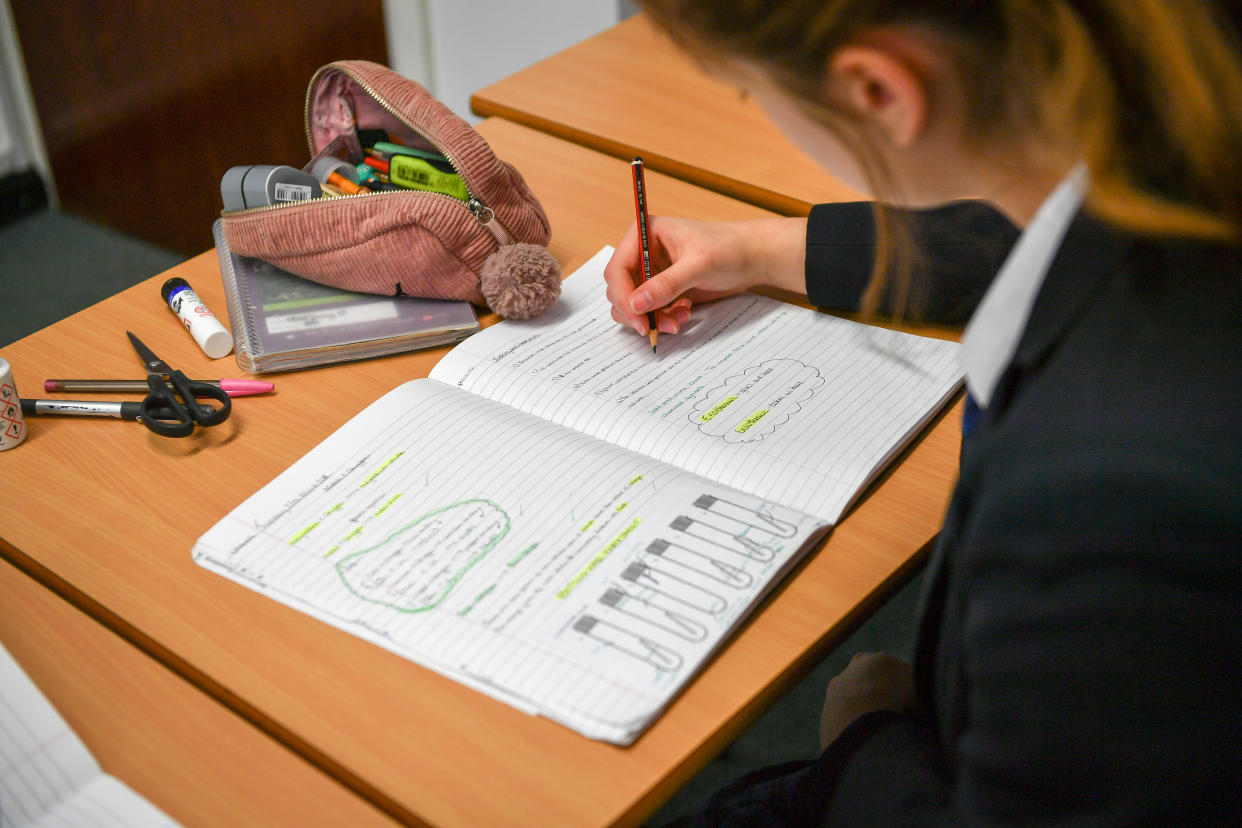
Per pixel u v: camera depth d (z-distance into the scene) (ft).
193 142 7.75
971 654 1.47
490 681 1.90
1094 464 1.25
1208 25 1.15
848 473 2.30
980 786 1.50
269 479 2.38
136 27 7.40
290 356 2.66
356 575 2.10
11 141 8.56
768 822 2.18
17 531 2.25
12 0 7.86
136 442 2.49
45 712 1.86
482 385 2.60
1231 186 1.21
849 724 2.23
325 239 2.77
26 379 2.68
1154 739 1.29
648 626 1.97
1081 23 1.19
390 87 2.87
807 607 2.07
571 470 2.31
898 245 2.69
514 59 7.16
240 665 1.97
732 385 2.57
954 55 1.28
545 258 2.77
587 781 1.78
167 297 2.92
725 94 3.96
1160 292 1.30
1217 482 1.19
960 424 2.50
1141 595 1.23
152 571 2.16
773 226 2.90
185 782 1.81
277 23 6.94
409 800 1.76
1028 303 1.48
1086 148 1.24
